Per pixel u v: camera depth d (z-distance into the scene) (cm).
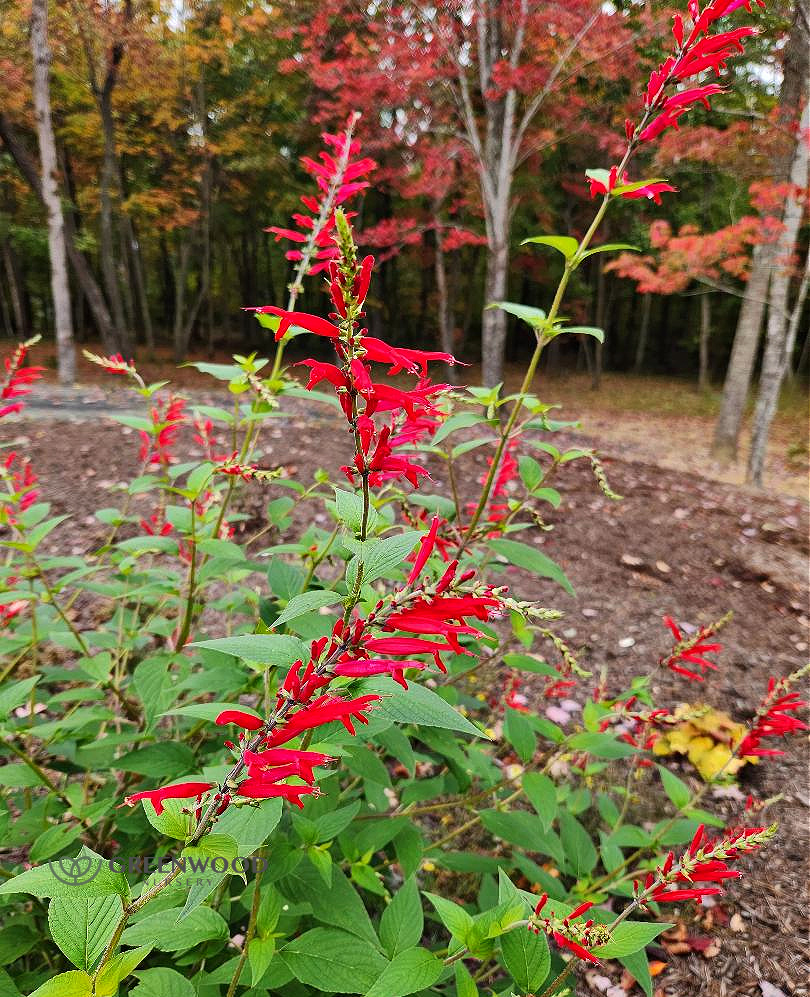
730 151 855
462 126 1280
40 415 856
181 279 1962
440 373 2334
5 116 1233
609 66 964
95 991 94
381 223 1170
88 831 210
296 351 2450
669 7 862
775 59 841
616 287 2409
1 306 2861
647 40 932
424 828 306
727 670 448
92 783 260
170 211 1792
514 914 129
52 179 1201
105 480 640
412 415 105
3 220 1664
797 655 473
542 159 1652
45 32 1141
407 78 993
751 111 870
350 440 786
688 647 209
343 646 96
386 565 101
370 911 235
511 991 158
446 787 265
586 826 323
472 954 130
